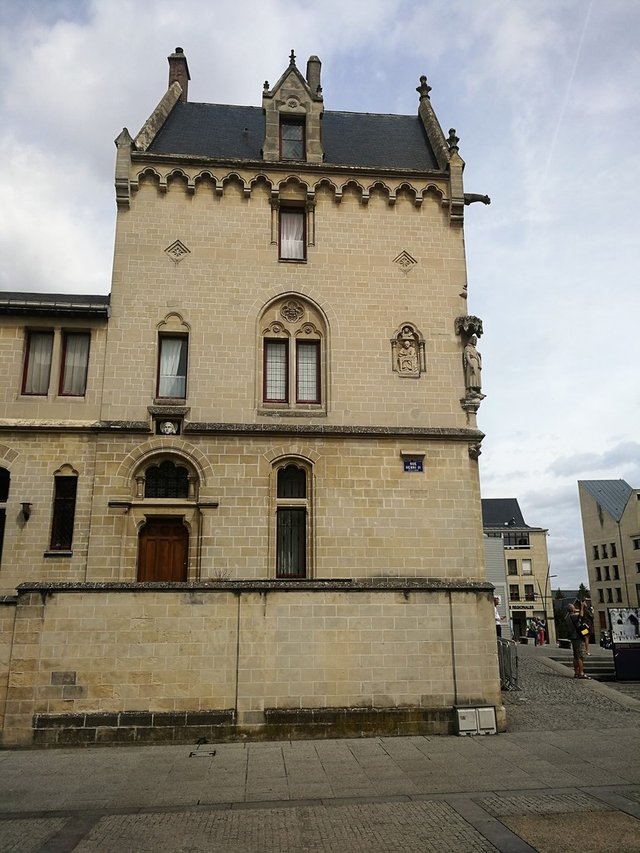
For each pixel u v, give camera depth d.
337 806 8.80
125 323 19.86
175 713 12.44
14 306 19.30
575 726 13.48
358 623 13.21
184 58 26.70
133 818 8.42
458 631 13.41
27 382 19.50
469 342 21.14
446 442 20.16
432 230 21.97
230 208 21.19
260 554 18.67
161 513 18.73
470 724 12.80
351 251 21.44
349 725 12.72
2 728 12.14
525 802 8.91
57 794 9.39
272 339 20.81
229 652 12.80
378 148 24.33
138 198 20.83
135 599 12.84
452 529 19.56
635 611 19.94
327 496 19.33
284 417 19.92
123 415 19.19
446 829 7.93
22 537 18.08
